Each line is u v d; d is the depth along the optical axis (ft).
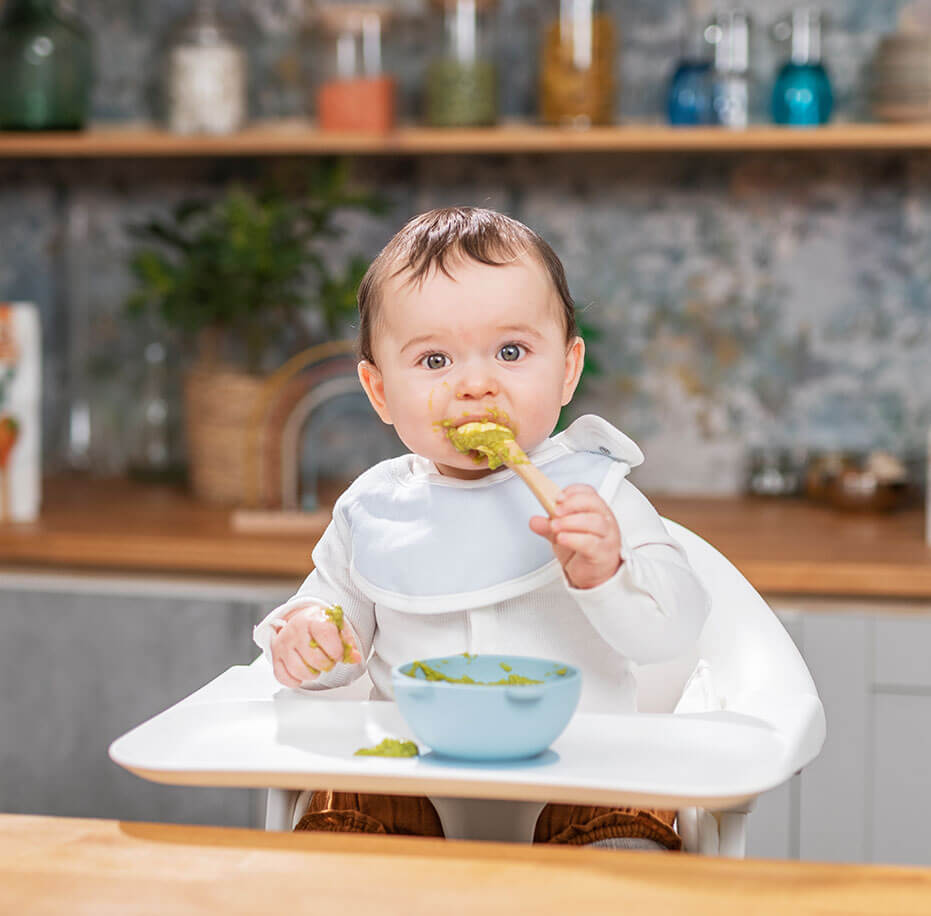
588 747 2.31
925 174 7.27
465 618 2.79
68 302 8.20
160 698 5.94
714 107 6.66
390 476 3.05
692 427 7.56
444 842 1.93
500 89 7.23
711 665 3.14
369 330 2.94
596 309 7.59
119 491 7.51
